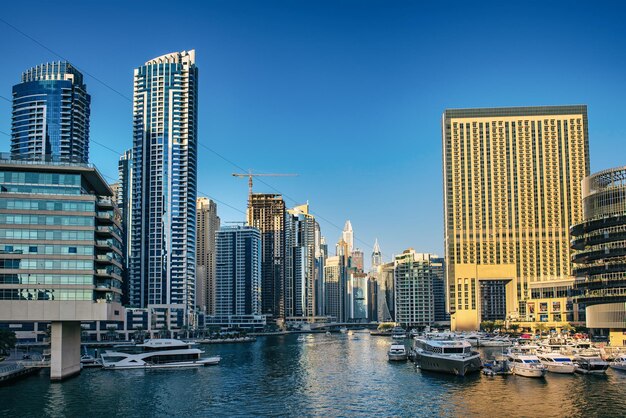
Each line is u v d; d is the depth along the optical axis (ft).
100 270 547.90
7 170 536.42
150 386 540.11
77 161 558.15
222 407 439.22
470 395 470.39
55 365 547.49
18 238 527.81
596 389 485.15
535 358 574.97
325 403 451.53
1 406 433.89
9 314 518.37
